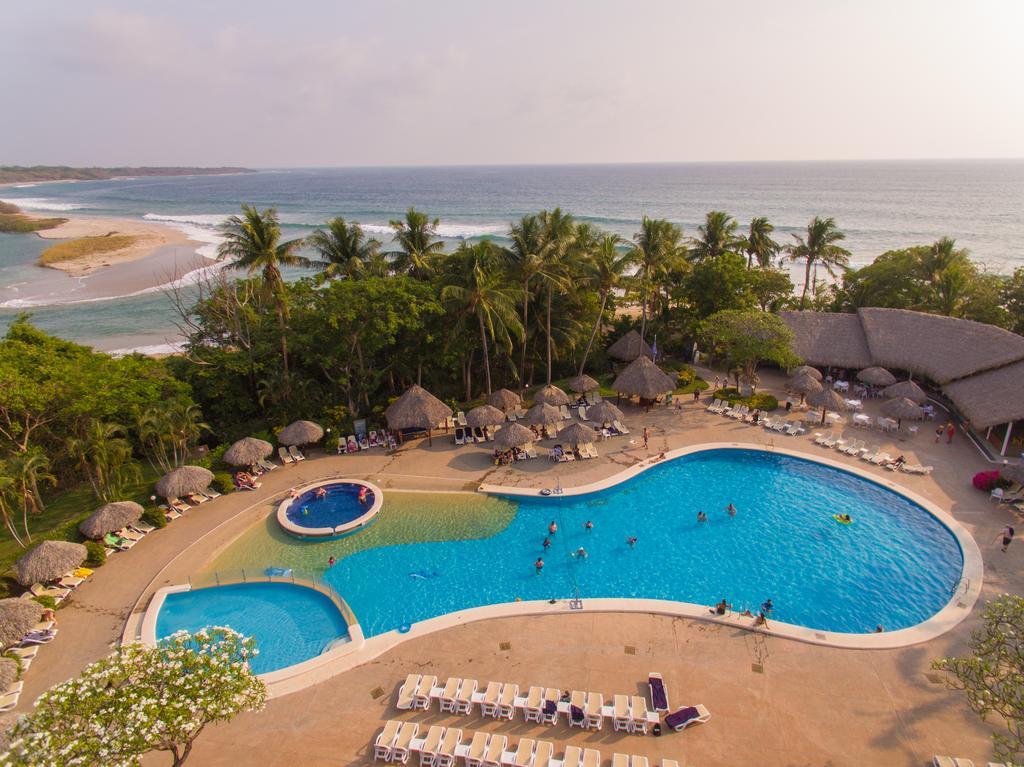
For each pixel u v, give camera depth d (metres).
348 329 35.34
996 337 36.31
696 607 21.47
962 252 49.34
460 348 39.69
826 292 64.31
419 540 26.72
